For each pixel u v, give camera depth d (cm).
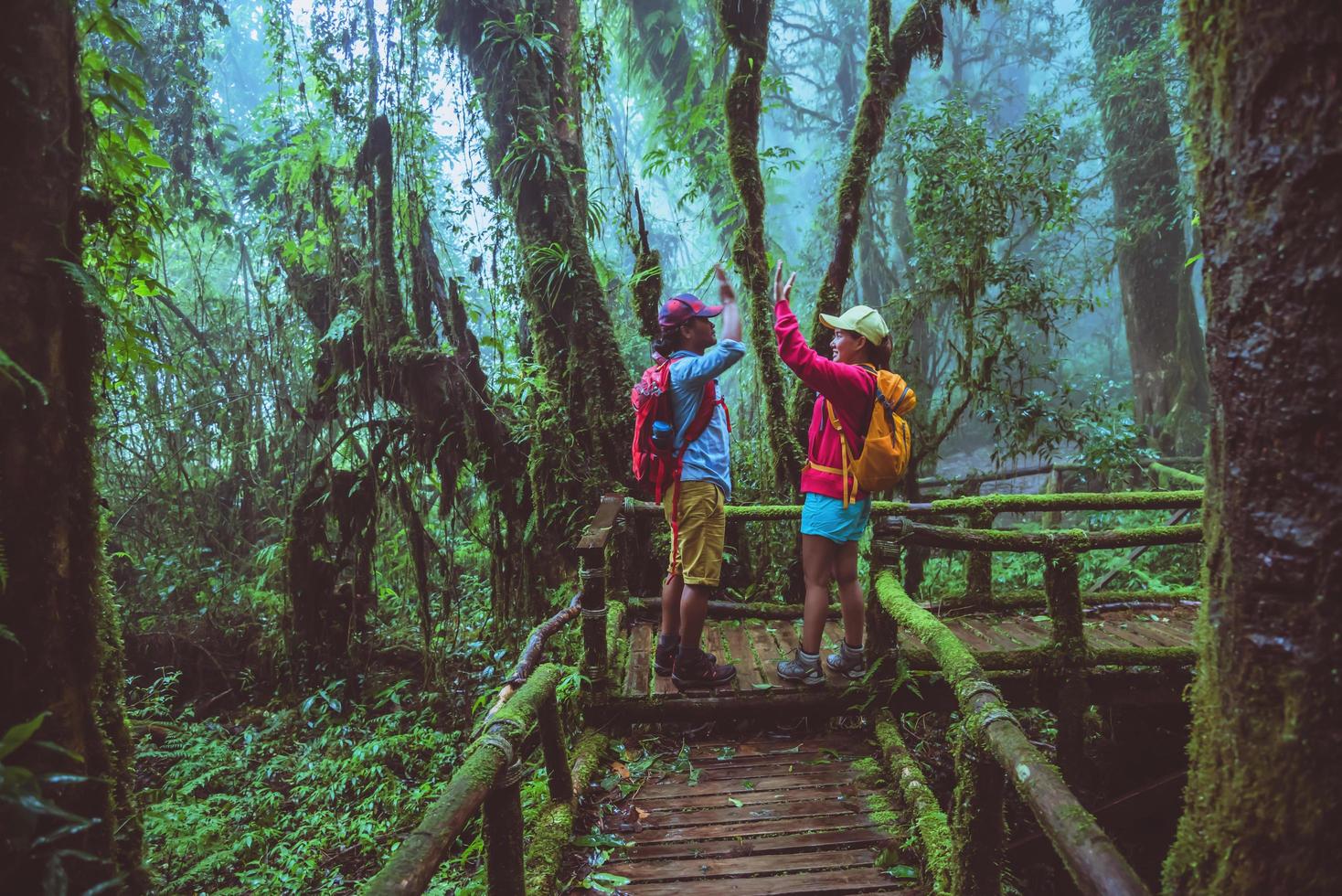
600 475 572
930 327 1305
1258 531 119
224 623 754
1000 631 462
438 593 778
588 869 298
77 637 161
